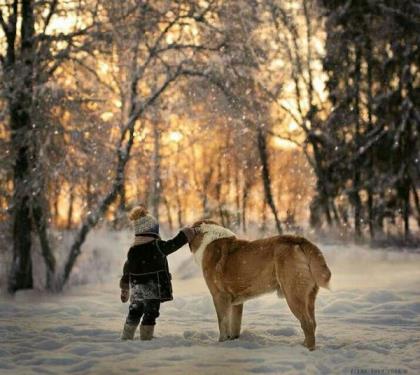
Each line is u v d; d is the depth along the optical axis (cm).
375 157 2345
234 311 739
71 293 1361
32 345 719
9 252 1508
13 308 1054
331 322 845
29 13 1409
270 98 1706
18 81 1365
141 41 1504
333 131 2450
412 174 2312
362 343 678
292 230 2344
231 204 3238
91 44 1409
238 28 1538
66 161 1381
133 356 643
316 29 2625
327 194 2459
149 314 733
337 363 604
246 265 702
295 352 640
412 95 2277
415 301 954
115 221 1659
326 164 2500
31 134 1362
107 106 1523
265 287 700
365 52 2352
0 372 584
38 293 1377
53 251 1507
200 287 1340
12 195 1417
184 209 3747
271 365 584
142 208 765
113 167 1515
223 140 2612
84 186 1459
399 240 2294
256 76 1602
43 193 1401
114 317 955
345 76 2423
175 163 2142
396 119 2300
